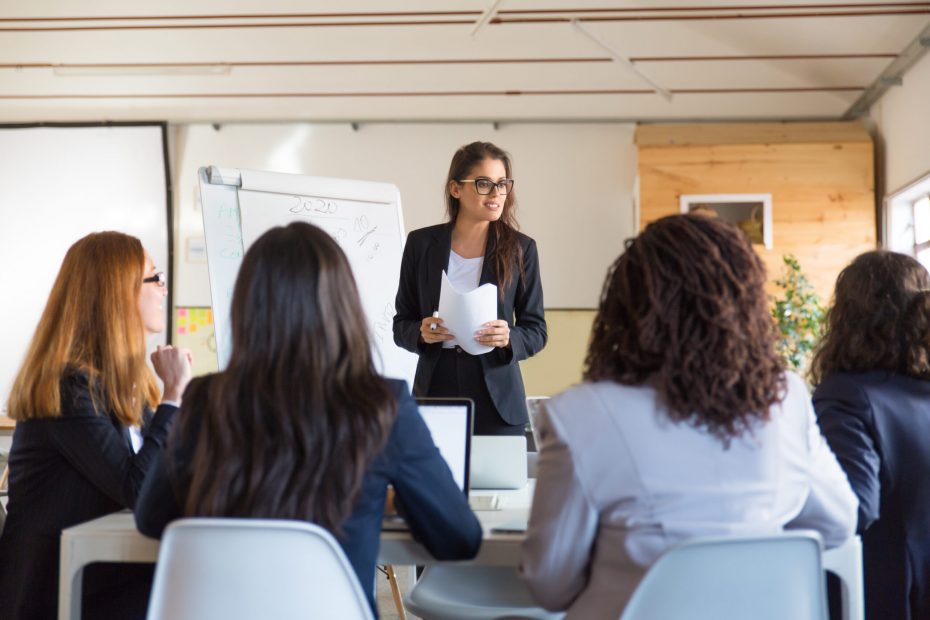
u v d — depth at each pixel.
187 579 1.35
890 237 6.52
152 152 7.82
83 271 2.05
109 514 1.88
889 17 5.47
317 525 1.37
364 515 1.44
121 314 2.04
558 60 6.47
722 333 1.35
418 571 4.28
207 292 7.79
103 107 7.51
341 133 7.82
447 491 1.50
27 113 7.66
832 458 1.50
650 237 1.42
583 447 1.34
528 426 2.98
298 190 3.26
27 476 1.98
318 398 1.38
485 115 7.59
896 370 1.91
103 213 7.85
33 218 7.87
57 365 1.96
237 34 6.11
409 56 6.42
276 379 1.38
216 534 1.34
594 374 1.43
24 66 6.66
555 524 1.35
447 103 7.33
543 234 7.66
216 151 7.88
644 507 1.32
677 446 1.34
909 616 1.84
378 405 1.41
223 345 2.97
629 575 1.33
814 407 1.93
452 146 7.76
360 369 1.44
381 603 3.80
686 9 5.58
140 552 1.67
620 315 1.44
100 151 7.85
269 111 7.59
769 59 6.31
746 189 6.77
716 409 1.33
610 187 7.64
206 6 5.71
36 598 1.94
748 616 1.30
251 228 3.11
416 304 2.93
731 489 1.34
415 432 1.48
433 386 2.78
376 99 7.27
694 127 7.17
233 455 1.38
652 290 1.38
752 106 7.20
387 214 3.50
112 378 2.01
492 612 2.00
